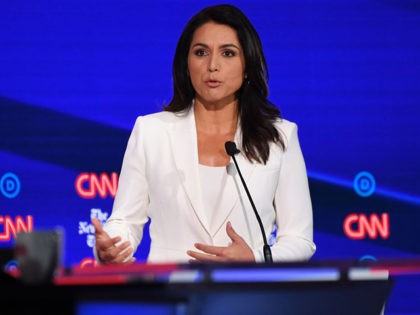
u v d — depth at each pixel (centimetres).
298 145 1106
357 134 1605
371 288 636
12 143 1553
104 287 562
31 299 556
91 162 1566
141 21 1581
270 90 1595
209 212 1041
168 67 1585
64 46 1572
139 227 1072
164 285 566
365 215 1603
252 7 1596
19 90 1561
